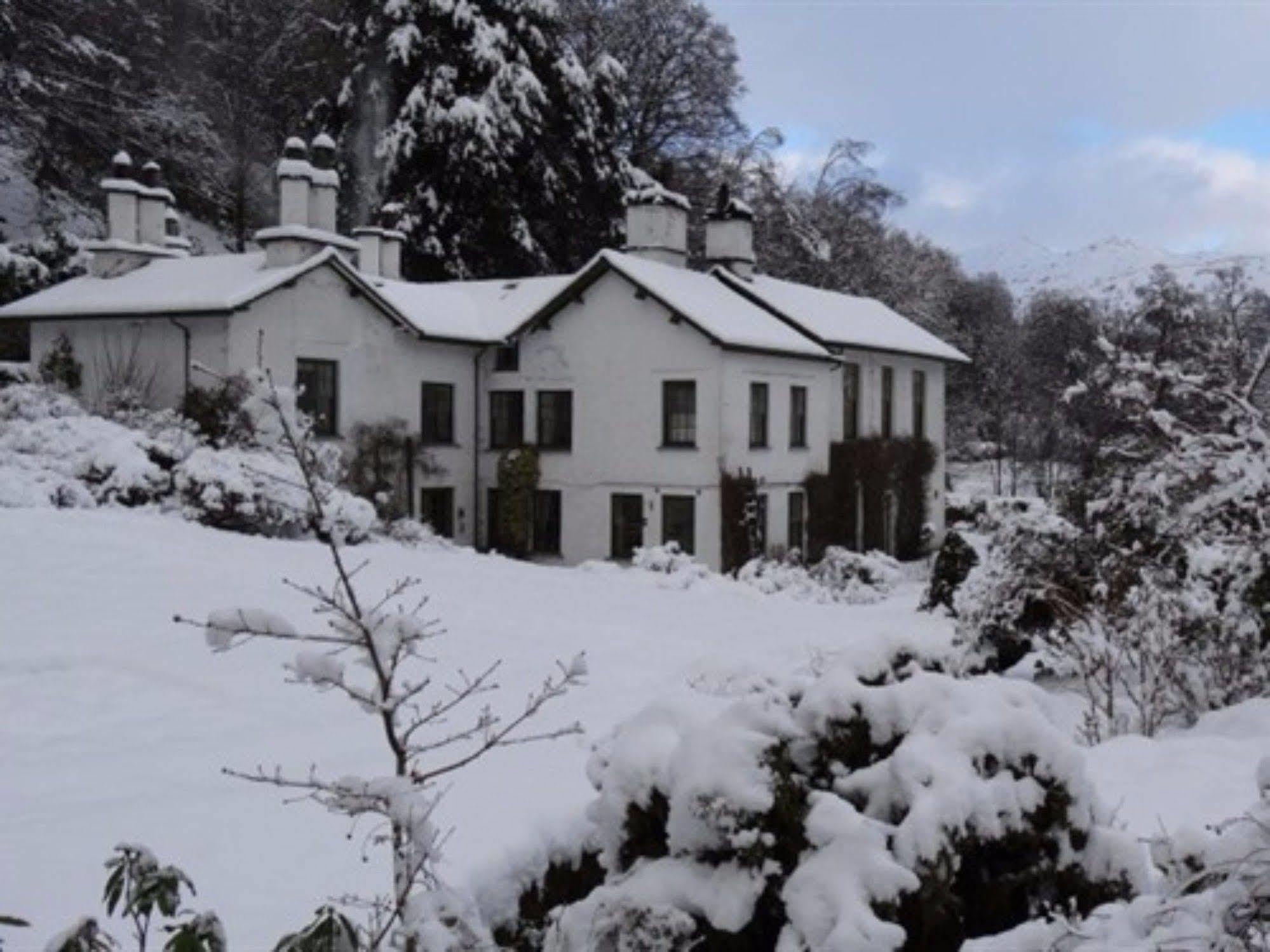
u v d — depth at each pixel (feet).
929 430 118.73
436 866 17.31
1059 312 184.75
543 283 106.83
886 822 12.00
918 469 114.93
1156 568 36.76
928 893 11.23
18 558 48.24
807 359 97.76
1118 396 38.96
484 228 137.90
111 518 62.28
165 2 158.30
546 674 36.88
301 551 60.29
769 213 172.65
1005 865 12.26
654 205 103.04
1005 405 181.98
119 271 94.32
